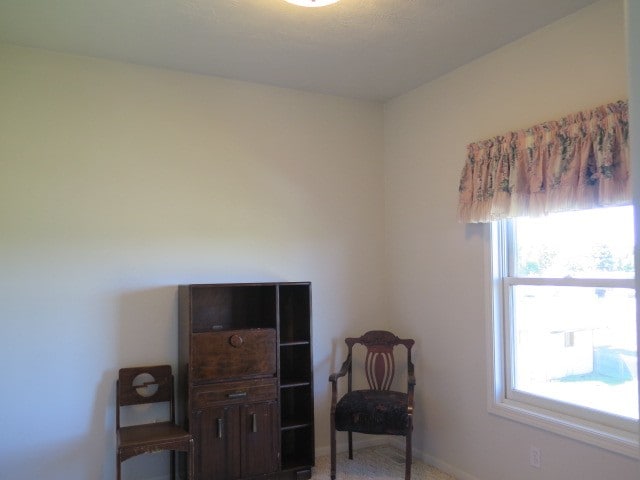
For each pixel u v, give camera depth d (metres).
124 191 3.12
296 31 2.75
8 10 2.49
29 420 2.83
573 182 2.48
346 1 2.43
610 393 2.49
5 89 2.86
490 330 3.02
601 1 2.46
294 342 3.25
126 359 3.08
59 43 2.88
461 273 3.25
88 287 3.01
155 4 2.45
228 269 3.39
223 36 2.80
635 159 1.06
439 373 3.40
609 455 2.37
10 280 2.82
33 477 2.83
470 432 3.14
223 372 2.99
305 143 3.69
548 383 2.81
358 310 3.82
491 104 3.05
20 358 2.83
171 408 3.08
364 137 3.90
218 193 3.38
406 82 3.54
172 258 3.23
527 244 2.95
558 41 2.66
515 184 2.78
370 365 3.62
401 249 3.79
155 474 3.11
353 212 3.84
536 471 2.71
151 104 3.22
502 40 2.89
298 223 3.63
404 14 2.57
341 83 3.55
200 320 3.27
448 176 3.37
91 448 2.97
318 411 3.64
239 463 3.00
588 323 2.60
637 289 1.07
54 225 2.94
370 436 3.81
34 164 2.91
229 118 3.44
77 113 3.03
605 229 2.53
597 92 2.47
